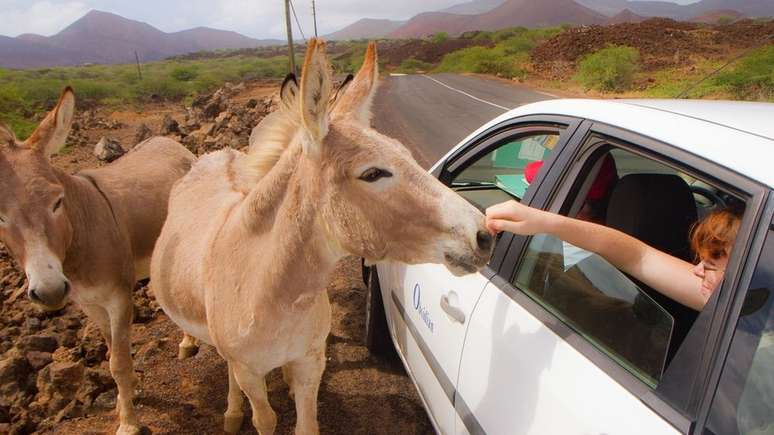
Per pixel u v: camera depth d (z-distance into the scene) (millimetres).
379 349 4020
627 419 1455
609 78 25516
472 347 2238
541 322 1940
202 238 2873
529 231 1924
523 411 1818
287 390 3738
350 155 2016
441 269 2748
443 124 14992
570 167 2162
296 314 2342
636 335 1701
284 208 2236
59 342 4258
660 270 1854
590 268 2010
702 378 1346
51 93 31391
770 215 1334
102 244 3475
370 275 3939
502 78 35969
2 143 3010
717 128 1646
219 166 3613
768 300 1312
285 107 2480
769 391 1305
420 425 3346
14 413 3508
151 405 3582
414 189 1968
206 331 2895
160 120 21984
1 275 5570
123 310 3543
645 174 2297
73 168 10750
